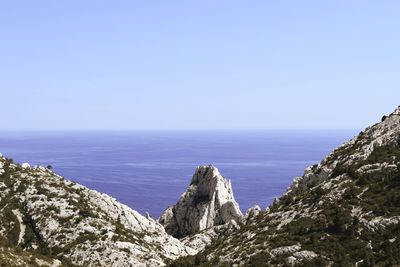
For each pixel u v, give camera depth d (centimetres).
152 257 10494
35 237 10456
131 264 9781
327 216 7156
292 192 9800
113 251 10131
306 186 9612
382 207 6819
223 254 7744
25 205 11356
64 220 10931
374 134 9525
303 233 7038
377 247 6166
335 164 9338
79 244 10238
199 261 8006
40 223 10744
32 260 8206
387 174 7631
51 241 10312
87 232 10650
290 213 8144
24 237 10406
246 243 7706
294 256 6469
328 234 6750
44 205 11306
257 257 6781
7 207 11225
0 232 10362
